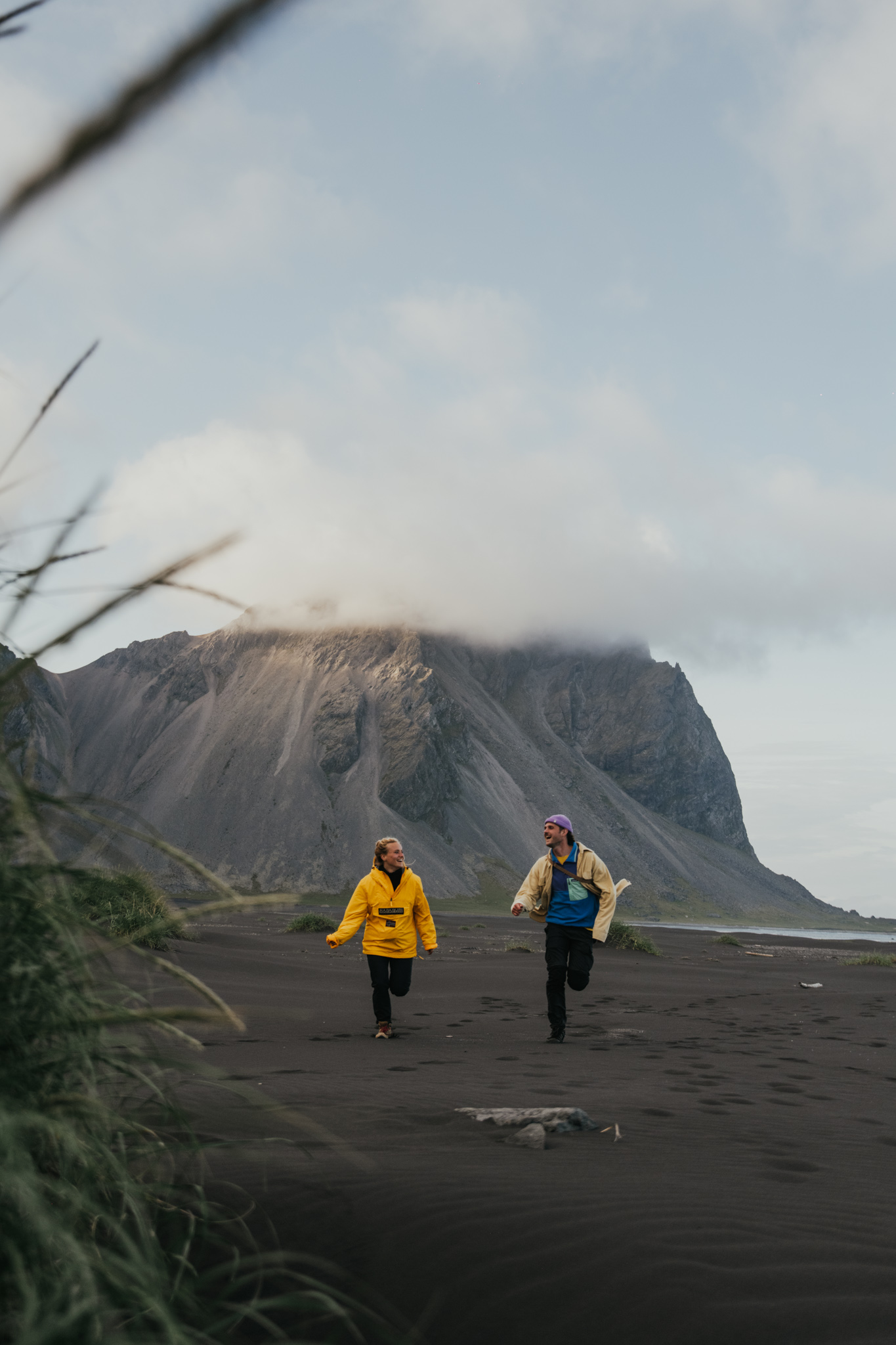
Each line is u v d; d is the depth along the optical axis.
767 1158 3.68
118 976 1.57
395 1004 10.95
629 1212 2.68
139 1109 1.76
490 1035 8.36
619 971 17.34
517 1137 3.74
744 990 14.24
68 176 0.36
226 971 12.88
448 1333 1.95
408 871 8.23
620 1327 1.99
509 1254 2.32
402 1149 3.43
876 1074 6.51
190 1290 1.52
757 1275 2.25
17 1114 1.26
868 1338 1.94
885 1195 3.11
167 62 0.35
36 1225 1.15
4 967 1.43
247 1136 3.19
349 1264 2.19
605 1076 6.04
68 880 1.44
